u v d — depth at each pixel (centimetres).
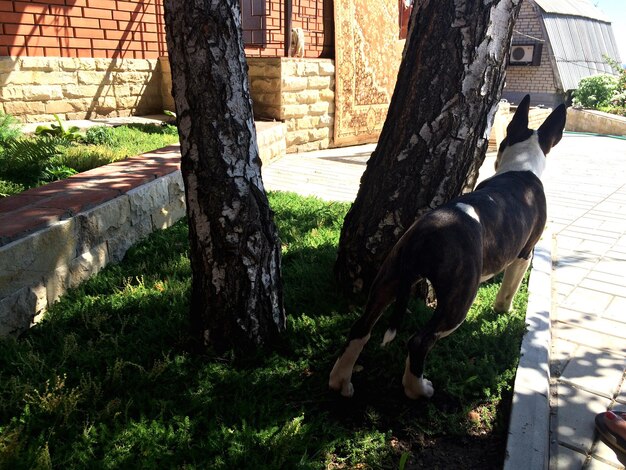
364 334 292
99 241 438
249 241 314
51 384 288
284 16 1114
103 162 621
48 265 374
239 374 311
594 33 2797
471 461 267
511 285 391
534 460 261
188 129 292
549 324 398
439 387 314
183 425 267
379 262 393
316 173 913
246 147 304
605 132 1708
